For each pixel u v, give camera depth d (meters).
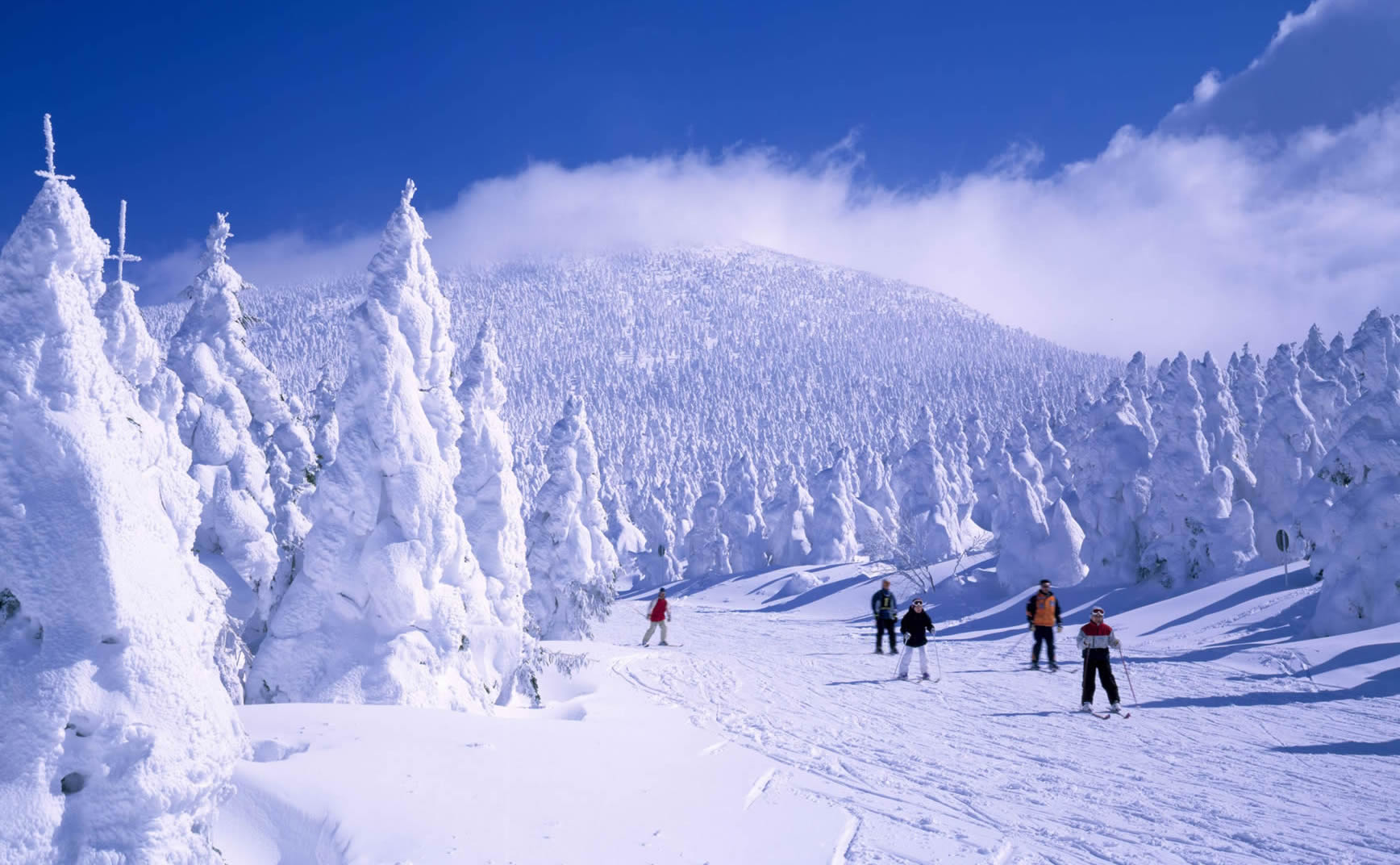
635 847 7.05
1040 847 7.45
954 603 44.81
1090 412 43.44
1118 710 14.43
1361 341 41.12
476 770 8.64
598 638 37.69
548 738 10.39
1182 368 37.16
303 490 18.75
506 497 19.61
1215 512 35.00
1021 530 43.38
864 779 9.85
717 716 14.30
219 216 20.48
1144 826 8.12
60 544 4.96
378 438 12.64
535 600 30.38
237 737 5.64
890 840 7.52
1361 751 11.35
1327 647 18.50
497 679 14.27
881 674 20.33
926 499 70.12
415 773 8.30
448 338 15.06
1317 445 37.75
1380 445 22.88
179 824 4.99
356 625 12.27
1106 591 37.28
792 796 8.91
